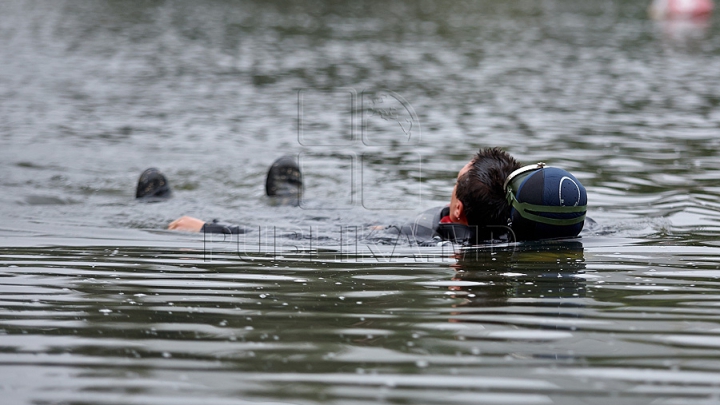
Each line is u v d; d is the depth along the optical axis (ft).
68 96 96.84
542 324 23.95
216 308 25.72
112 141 71.46
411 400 18.57
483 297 26.84
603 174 55.36
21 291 27.71
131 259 32.81
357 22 199.11
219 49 144.97
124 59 130.41
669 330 23.40
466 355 21.38
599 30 183.42
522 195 34.55
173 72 117.80
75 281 29.12
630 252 33.65
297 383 19.56
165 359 21.15
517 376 19.97
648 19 212.02
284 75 115.34
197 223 39.86
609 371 20.27
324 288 28.09
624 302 26.13
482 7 247.70
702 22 203.00
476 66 126.00
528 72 119.55
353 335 23.00
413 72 119.03
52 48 141.90
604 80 111.14
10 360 21.07
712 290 27.61
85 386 19.38
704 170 56.29
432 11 232.73
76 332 23.30
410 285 28.45
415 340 22.56
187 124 80.28
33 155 64.54
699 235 37.35
